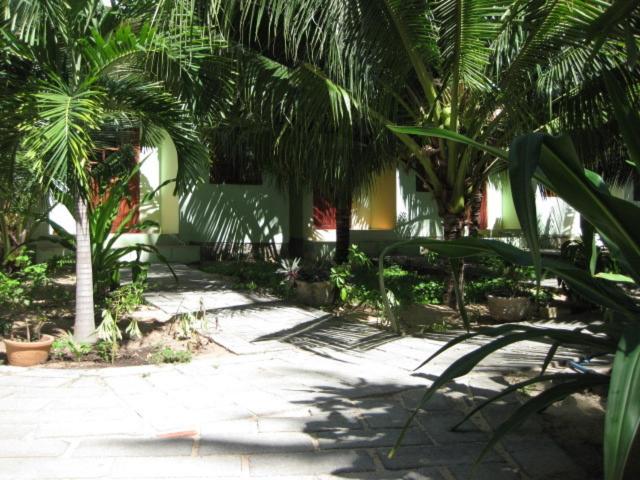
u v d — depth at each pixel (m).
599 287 3.43
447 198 8.30
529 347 6.57
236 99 7.86
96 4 5.52
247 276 11.61
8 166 6.31
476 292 9.81
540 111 7.70
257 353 6.17
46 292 9.29
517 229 17.22
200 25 6.10
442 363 5.90
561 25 6.04
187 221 13.71
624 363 2.42
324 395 4.80
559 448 3.82
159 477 3.34
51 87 5.24
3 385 4.89
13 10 5.14
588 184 2.78
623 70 6.47
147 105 5.85
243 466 3.51
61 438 3.84
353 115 7.50
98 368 5.46
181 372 5.38
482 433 4.05
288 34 6.65
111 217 8.08
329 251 14.34
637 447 3.36
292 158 9.12
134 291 8.52
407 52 6.70
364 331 7.38
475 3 6.05
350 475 3.44
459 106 7.59
